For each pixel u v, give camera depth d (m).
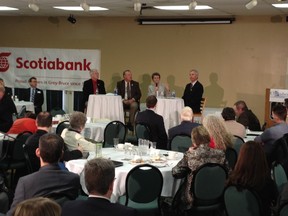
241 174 3.32
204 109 10.25
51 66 11.73
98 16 11.30
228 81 10.46
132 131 9.58
